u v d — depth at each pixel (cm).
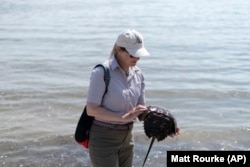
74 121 884
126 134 459
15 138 789
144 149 748
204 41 1967
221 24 2652
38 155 726
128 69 452
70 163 701
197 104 1004
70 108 963
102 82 438
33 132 817
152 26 2553
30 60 1482
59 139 788
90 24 2659
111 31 2320
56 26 2552
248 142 787
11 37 2067
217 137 805
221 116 921
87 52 1666
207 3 4538
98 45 1838
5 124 857
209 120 897
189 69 1366
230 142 785
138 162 703
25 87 1118
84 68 1371
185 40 1995
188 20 2898
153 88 1123
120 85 443
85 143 468
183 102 1020
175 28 2456
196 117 916
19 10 3669
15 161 704
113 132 452
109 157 456
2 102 991
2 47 1766
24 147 754
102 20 2903
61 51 1681
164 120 449
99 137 454
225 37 2097
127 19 2969
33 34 2184
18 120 880
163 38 2059
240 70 1356
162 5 4247
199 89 1119
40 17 3103
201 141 789
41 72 1305
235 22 2758
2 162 700
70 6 4112
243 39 2030
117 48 443
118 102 443
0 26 2539
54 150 745
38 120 884
